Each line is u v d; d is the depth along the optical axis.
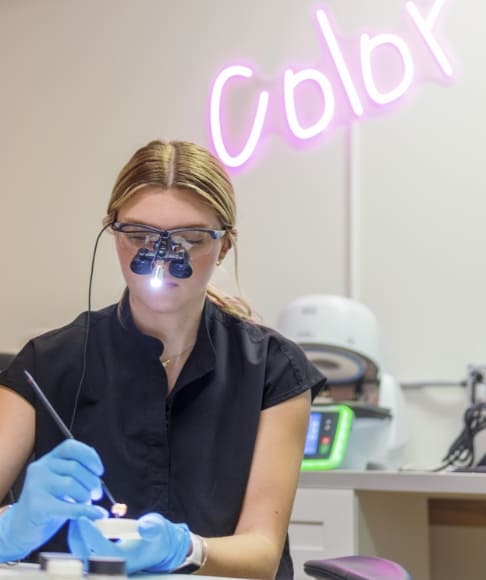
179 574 1.26
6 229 3.54
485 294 2.90
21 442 1.59
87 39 3.57
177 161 1.53
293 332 2.64
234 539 1.44
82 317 1.73
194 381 1.64
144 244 1.50
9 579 1.04
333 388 2.75
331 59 3.21
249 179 3.25
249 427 1.63
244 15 3.37
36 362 1.65
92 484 1.24
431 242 2.98
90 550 1.20
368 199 3.08
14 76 3.64
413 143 3.05
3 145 3.61
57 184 3.51
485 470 2.26
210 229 1.50
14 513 1.26
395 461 2.68
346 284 3.07
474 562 2.83
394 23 3.15
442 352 2.92
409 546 2.56
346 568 1.45
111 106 3.50
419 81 3.08
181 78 3.42
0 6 3.70
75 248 3.44
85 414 1.63
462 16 3.07
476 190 2.96
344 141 3.14
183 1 3.46
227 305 1.79
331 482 2.25
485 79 3.01
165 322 1.60
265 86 3.29
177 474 1.60
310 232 3.14
